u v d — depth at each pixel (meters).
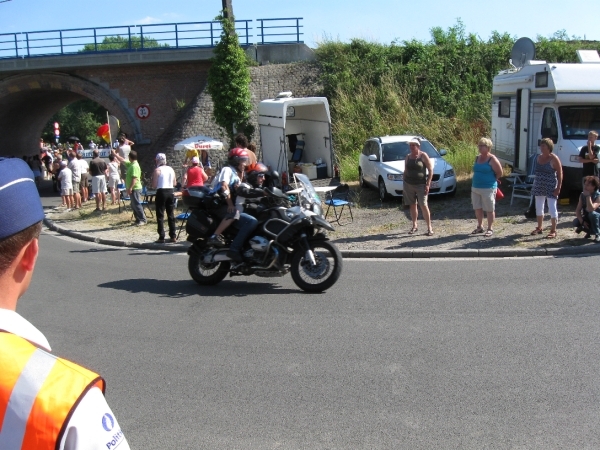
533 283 8.52
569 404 4.88
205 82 30.12
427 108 25.70
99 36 29.70
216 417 4.94
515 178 14.99
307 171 19.20
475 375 5.51
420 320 7.14
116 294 9.08
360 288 8.73
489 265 9.82
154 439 4.62
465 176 19.05
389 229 12.98
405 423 4.68
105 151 45.78
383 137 18.09
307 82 27.75
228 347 6.56
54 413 1.31
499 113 17.66
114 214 18.25
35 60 29.89
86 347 6.77
